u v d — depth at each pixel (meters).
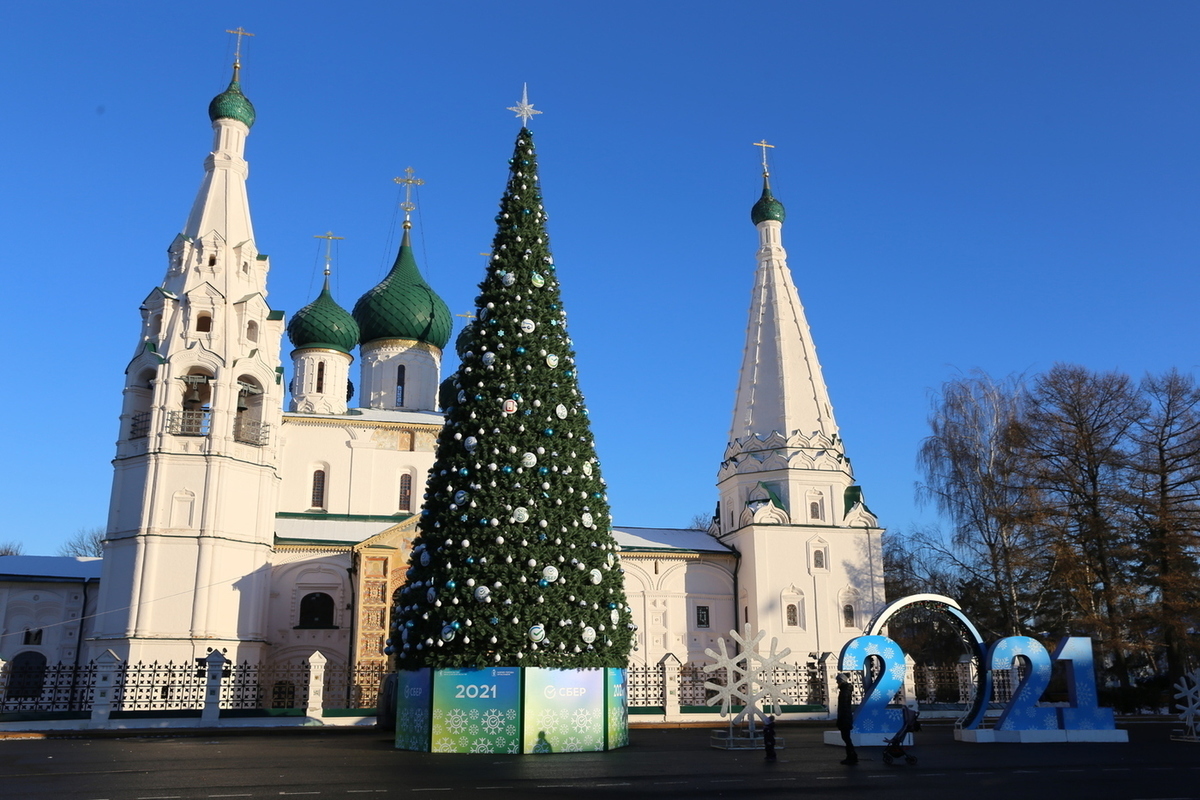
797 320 60.81
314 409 56.28
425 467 55.78
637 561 56.38
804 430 58.41
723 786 17.27
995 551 51.12
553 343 27.62
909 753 23.70
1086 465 49.25
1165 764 21.52
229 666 40.12
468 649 24.66
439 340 61.81
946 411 54.69
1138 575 48.12
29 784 17.38
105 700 35.16
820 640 54.66
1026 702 28.62
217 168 50.69
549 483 26.05
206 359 46.44
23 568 52.12
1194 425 47.25
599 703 25.50
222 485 45.28
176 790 16.41
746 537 56.72
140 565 43.16
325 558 50.31
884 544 71.31
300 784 17.34
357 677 46.34
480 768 20.44
